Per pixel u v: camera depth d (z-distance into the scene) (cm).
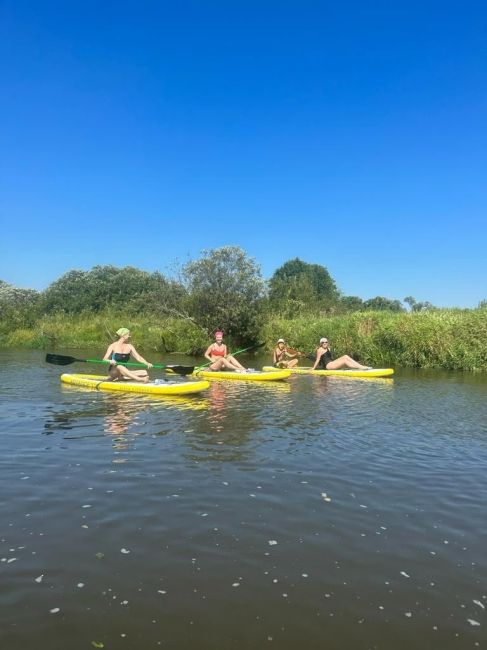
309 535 438
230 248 2523
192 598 345
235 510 486
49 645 298
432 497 532
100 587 356
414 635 313
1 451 671
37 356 2286
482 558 406
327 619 326
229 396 1165
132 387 1200
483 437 794
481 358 1841
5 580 362
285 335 2491
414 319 2095
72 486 541
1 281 4978
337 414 962
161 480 563
